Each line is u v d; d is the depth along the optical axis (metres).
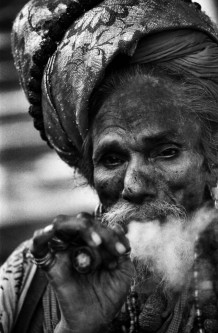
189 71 1.54
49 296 1.71
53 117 1.66
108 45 1.52
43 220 3.51
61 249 1.27
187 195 1.53
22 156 3.64
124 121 1.52
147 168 1.52
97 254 1.24
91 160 1.65
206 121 1.55
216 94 1.56
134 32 1.52
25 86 1.79
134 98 1.52
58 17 1.68
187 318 1.51
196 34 1.56
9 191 3.57
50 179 3.54
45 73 1.65
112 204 1.58
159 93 1.52
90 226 1.23
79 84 1.55
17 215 3.51
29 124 3.68
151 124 1.51
